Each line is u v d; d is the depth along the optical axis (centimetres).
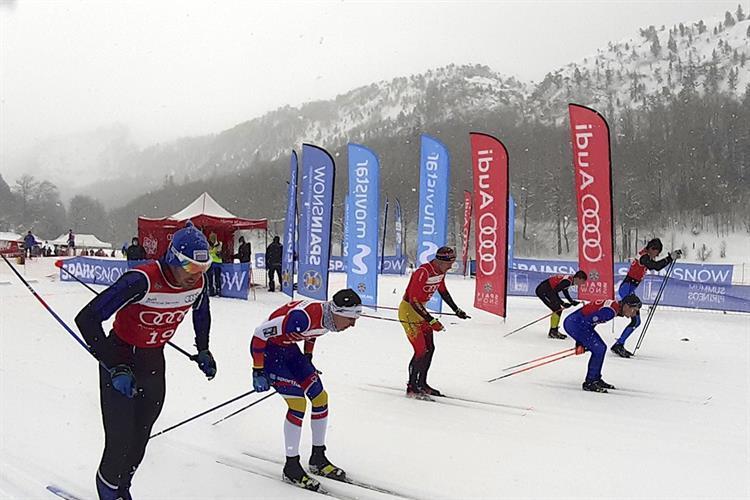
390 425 416
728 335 856
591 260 885
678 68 15912
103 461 258
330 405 467
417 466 335
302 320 317
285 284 1320
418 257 974
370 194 1025
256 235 5891
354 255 1042
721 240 5853
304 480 304
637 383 549
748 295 1076
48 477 311
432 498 292
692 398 495
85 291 1432
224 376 556
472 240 5369
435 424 418
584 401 484
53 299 1259
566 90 16362
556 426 416
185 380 538
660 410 459
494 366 621
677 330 905
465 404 473
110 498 256
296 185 1269
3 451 347
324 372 587
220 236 1574
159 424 408
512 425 418
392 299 1363
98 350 228
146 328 255
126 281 238
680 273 1405
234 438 380
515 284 1432
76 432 384
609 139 857
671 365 636
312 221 1077
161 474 318
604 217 870
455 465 337
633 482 313
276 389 323
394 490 301
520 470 330
